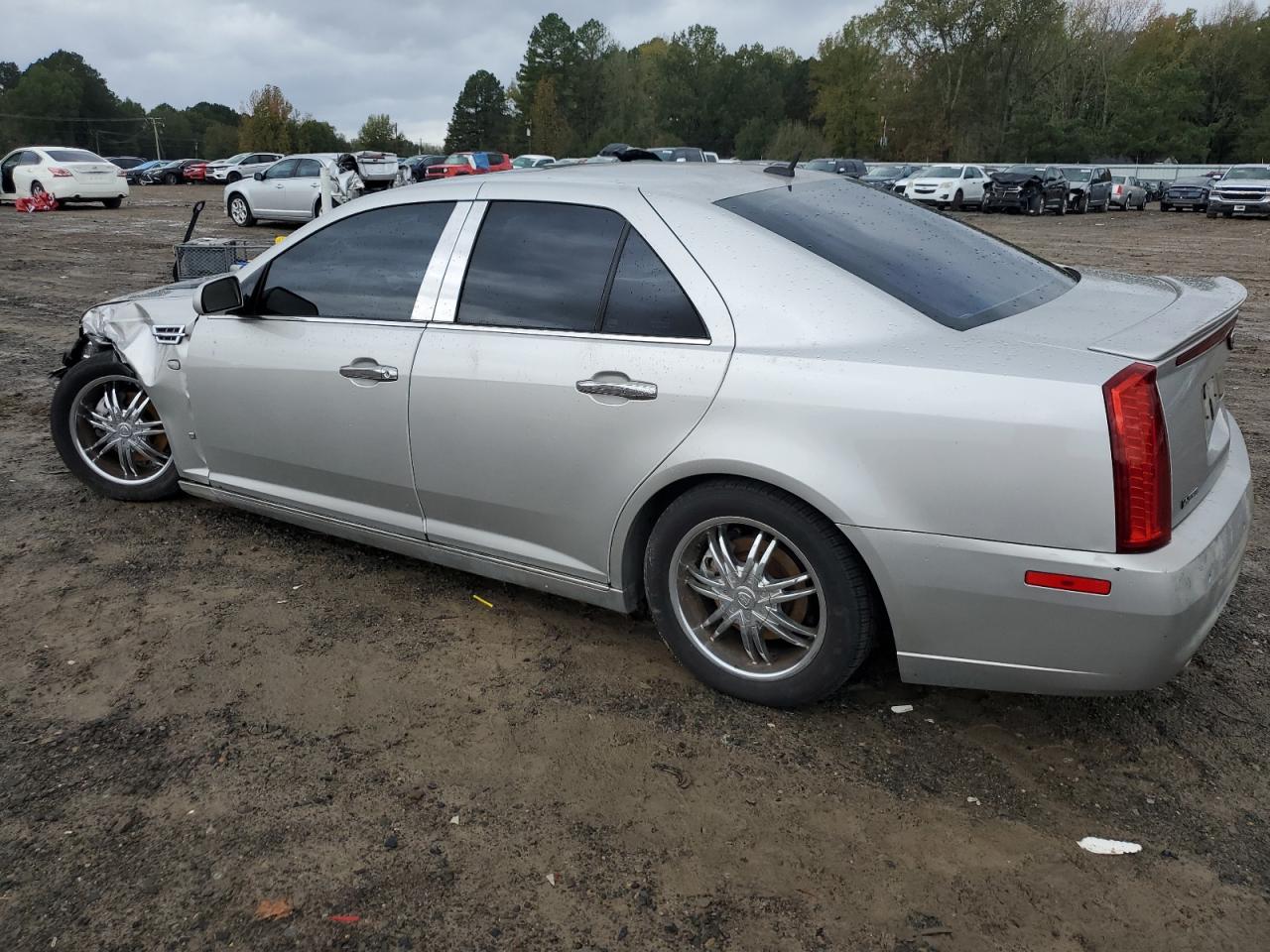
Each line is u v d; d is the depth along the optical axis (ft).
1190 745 9.30
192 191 123.54
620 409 9.65
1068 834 8.13
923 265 9.91
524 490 10.62
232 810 8.41
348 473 12.14
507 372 10.37
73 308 34.37
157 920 7.23
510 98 366.22
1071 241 67.77
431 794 8.64
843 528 8.55
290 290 12.41
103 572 13.10
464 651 11.15
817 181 11.69
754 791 8.68
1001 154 215.31
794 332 8.96
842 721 9.73
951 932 7.12
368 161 73.97
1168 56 254.47
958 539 8.19
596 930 7.15
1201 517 8.51
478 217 11.03
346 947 7.00
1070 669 8.20
